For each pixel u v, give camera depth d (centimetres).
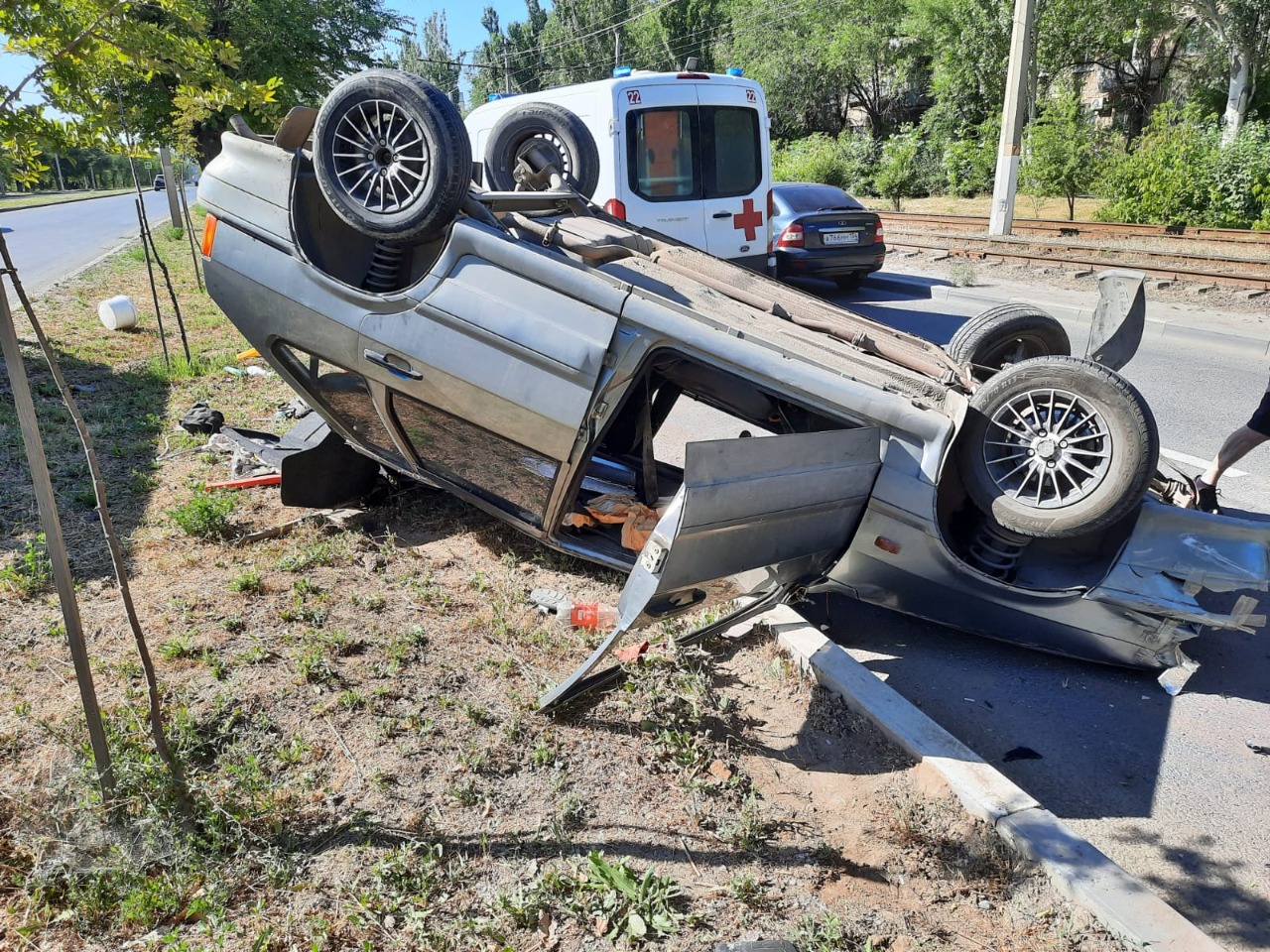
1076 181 2017
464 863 287
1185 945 258
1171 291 1314
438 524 552
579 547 457
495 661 402
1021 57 1736
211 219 483
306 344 469
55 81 326
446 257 420
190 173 5494
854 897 284
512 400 412
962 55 3062
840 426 445
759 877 289
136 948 252
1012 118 1780
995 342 518
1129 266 1435
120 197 6147
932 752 340
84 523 525
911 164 2944
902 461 390
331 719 355
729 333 397
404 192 416
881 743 359
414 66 6806
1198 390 870
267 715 354
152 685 285
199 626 415
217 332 1117
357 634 419
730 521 331
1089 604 398
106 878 272
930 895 286
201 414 696
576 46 6750
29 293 1401
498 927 262
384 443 505
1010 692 412
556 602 451
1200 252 1483
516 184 636
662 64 5916
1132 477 371
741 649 427
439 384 432
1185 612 385
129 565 473
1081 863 285
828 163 3045
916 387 411
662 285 446
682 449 701
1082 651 414
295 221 459
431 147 399
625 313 395
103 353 972
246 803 303
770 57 4212
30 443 258
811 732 369
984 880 293
